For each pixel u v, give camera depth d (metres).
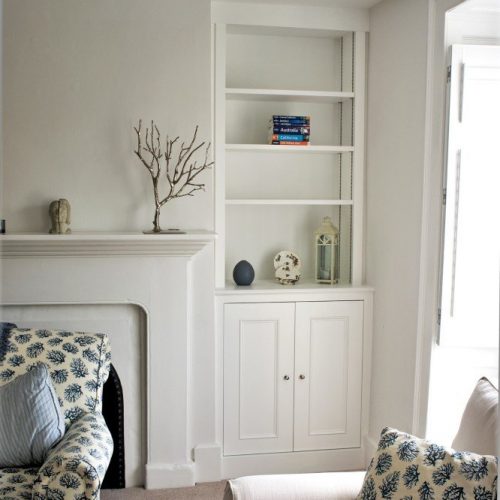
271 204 3.64
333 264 3.68
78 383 2.72
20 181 3.21
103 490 3.29
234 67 3.76
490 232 2.81
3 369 2.65
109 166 3.27
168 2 3.25
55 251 3.10
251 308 3.45
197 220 3.36
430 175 2.93
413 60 3.06
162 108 3.28
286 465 3.56
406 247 3.15
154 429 3.31
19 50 3.16
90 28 3.20
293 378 3.53
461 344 2.85
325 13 3.50
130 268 3.20
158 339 3.26
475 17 2.82
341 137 3.83
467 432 2.04
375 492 1.79
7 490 2.28
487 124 2.79
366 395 3.61
